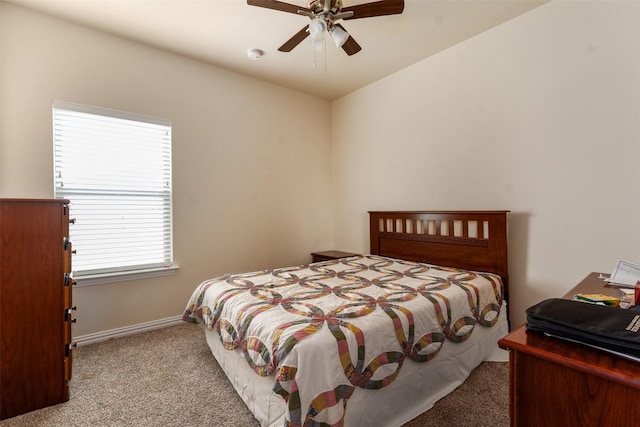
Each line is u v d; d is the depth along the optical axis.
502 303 2.24
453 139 2.75
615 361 0.72
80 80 2.36
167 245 2.84
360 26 2.39
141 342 2.44
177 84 2.83
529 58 2.25
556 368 0.76
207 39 2.57
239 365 1.68
